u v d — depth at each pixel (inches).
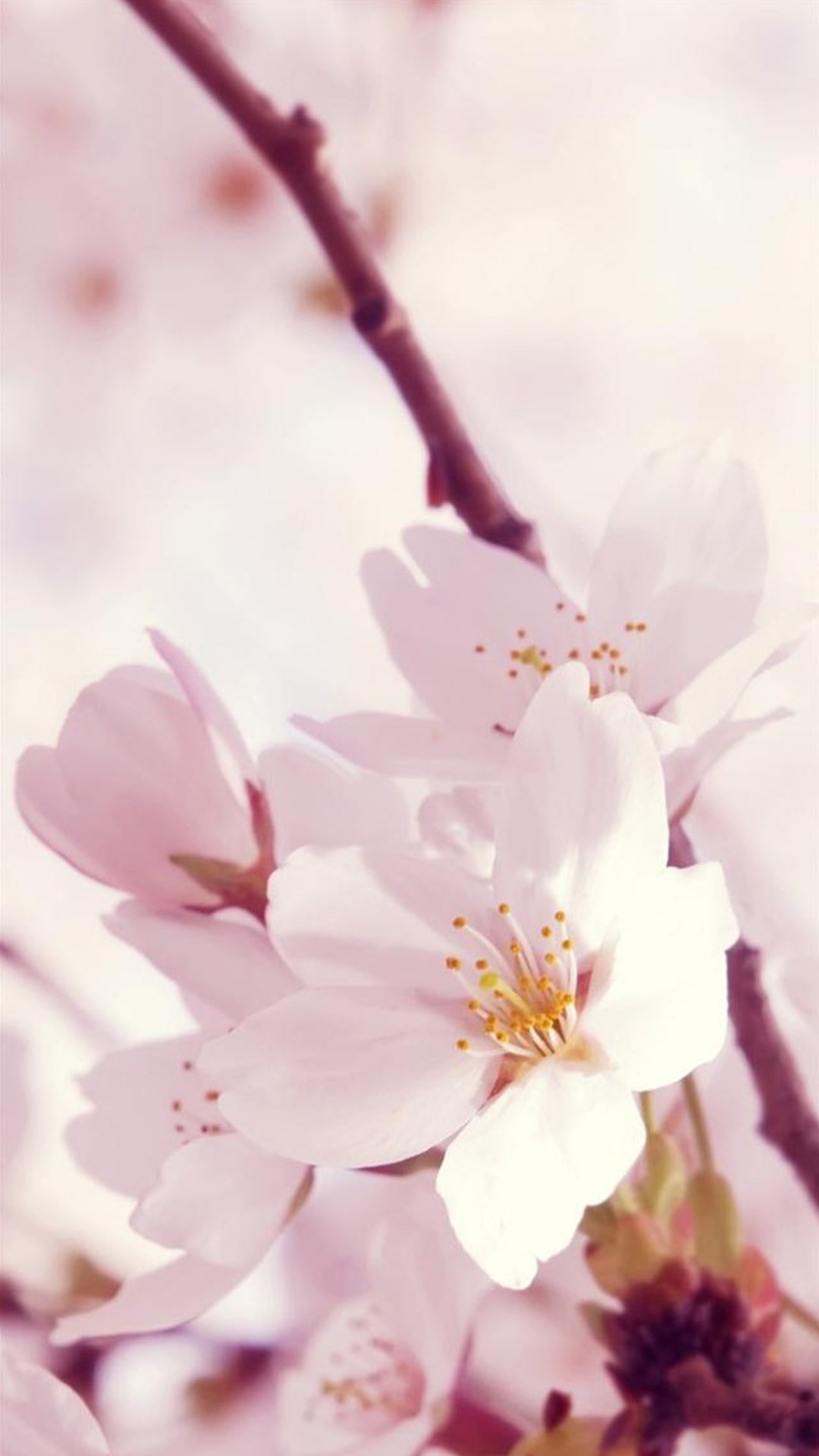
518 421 25.0
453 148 20.6
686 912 9.4
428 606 10.6
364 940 9.7
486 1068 9.5
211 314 19.7
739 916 11.1
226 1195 9.9
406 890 9.7
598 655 10.3
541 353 24.3
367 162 19.9
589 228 22.9
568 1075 9.4
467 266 22.0
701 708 9.9
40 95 19.1
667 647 10.2
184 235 19.3
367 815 10.5
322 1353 11.8
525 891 9.6
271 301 19.9
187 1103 11.0
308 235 19.2
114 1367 13.3
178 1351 13.6
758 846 21.0
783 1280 16.7
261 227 19.2
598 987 9.5
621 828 9.5
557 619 10.6
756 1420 10.7
